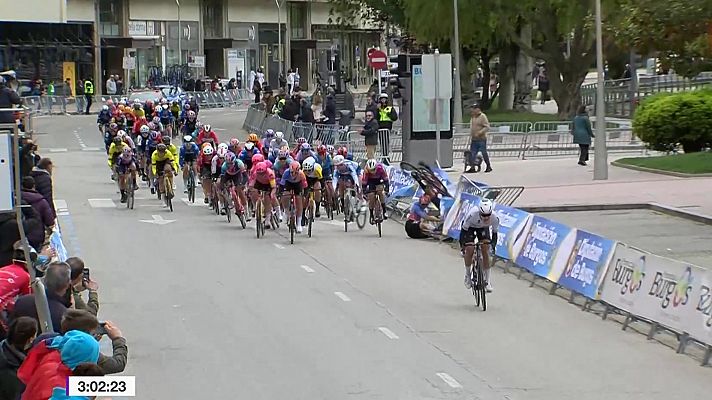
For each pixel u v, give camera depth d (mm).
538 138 92625
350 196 56312
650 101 80375
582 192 64562
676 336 32281
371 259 46906
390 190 61938
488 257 36750
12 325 19734
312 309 36281
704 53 65375
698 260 43938
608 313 36219
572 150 93750
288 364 28781
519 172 77312
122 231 55625
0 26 157125
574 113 123625
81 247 50250
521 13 119375
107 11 184875
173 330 33062
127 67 171500
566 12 115438
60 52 162750
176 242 51875
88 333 19297
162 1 191875
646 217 56500
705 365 29344
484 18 119625
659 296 32250
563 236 39844
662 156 80500
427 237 52969
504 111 145125
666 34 65188
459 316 35500
